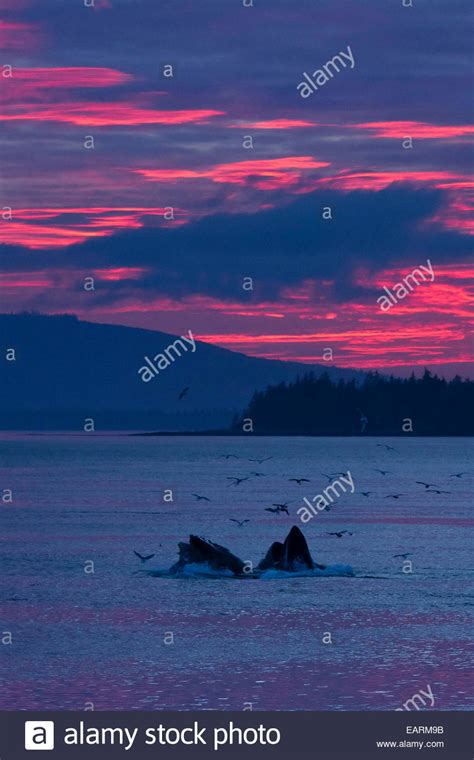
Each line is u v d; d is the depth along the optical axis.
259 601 51.09
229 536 86.69
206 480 185.88
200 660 38.59
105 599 52.06
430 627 44.47
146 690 34.50
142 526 94.50
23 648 40.72
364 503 131.25
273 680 35.69
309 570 60.66
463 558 69.31
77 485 164.75
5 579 59.19
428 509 119.06
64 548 75.56
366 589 54.91
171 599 51.91
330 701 33.22
